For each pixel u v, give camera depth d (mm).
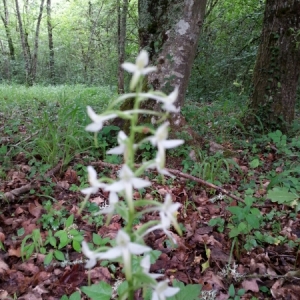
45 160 3828
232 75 9305
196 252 2570
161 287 1027
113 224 2822
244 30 9227
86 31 19156
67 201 3172
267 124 5379
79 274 2316
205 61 9828
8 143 4418
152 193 3324
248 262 2459
